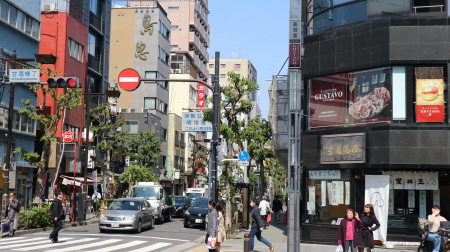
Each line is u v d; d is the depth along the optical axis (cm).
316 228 1975
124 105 6200
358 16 1972
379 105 1866
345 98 1966
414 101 1833
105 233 2227
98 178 4225
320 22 2103
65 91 2602
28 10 3178
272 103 2559
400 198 1862
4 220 1977
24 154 2450
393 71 1845
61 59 3678
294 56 1333
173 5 8094
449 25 1819
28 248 1538
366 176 1891
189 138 7394
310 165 2025
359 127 1905
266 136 3438
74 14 3934
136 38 6306
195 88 7925
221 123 2498
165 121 6538
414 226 1841
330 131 1988
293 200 1296
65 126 3709
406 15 1877
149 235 2188
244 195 2680
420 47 1819
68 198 3647
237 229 2506
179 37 8044
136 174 4178
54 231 1741
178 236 2195
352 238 1252
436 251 1445
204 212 2700
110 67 6294
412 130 1803
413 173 1858
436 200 1834
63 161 3641
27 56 3191
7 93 2928
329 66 2002
